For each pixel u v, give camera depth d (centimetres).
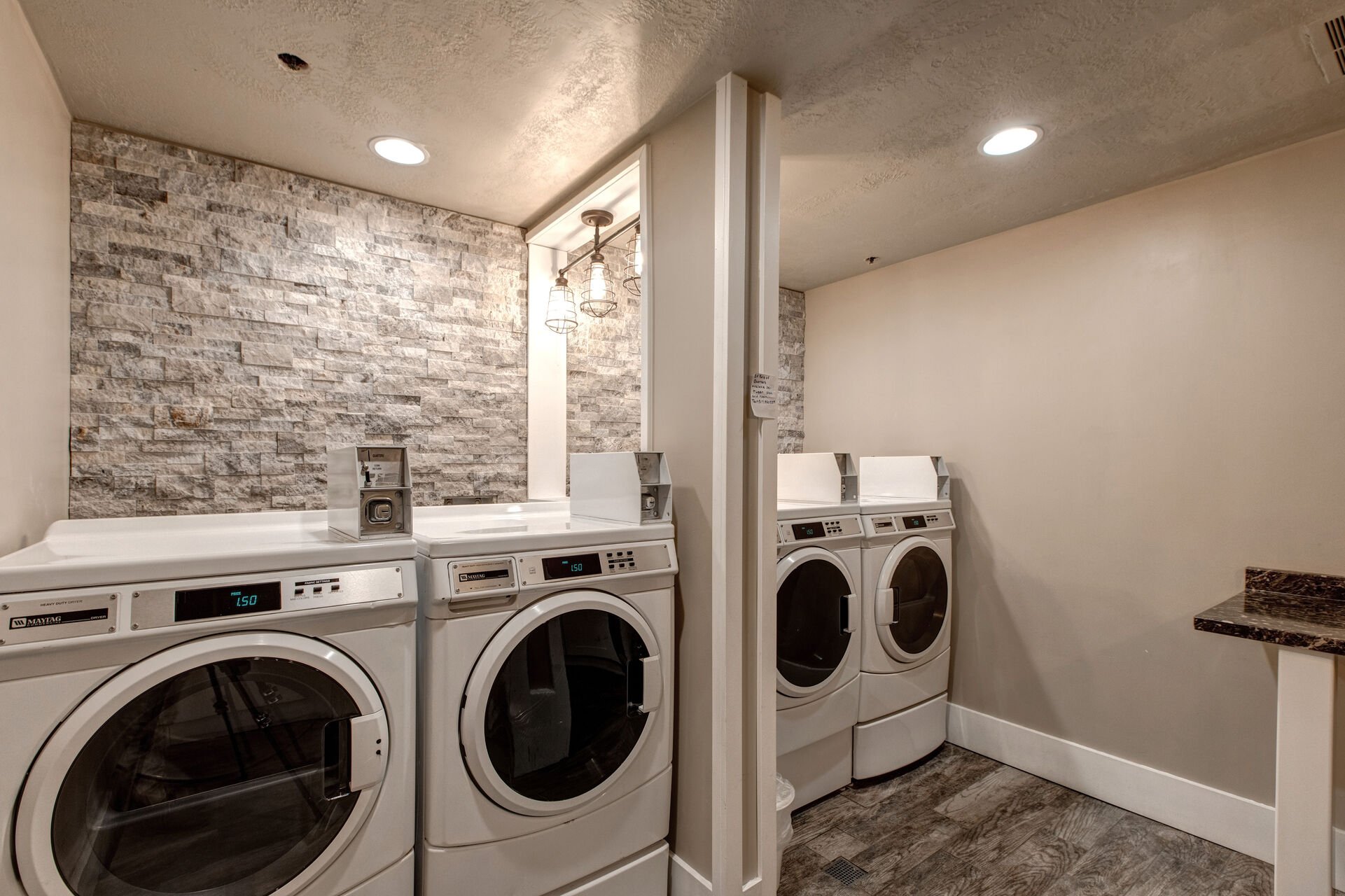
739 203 163
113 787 103
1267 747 199
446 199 233
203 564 113
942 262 296
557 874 149
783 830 191
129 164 184
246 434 201
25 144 137
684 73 160
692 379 173
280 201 208
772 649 172
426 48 149
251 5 133
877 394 326
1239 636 159
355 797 122
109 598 103
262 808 115
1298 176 196
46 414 154
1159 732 222
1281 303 198
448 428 241
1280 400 198
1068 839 210
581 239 258
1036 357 260
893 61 156
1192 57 153
